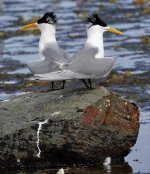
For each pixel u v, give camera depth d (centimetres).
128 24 3131
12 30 3158
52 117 1469
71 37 2917
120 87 2125
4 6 3831
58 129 1461
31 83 2223
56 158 1487
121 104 1497
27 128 1475
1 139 1489
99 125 1468
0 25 3272
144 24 3117
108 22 3197
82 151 1471
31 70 1562
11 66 2469
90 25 1625
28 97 1562
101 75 1508
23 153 1484
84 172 1455
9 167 1497
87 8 3634
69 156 1481
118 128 1479
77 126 1457
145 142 1608
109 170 1466
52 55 1584
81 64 1505
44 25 1709
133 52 2577
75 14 3469
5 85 2223
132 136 1492
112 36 2906
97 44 1603
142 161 1505
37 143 1472
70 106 1480
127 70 2323
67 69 1495
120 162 1504
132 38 2830
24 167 1494
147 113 1828
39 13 3519
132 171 1456
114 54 2550
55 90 1570
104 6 3669
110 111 1480
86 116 1463
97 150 1479
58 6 3759
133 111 1504
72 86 2156
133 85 2139
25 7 3769
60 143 1463
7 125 1497
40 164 1493
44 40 1700
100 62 1517
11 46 2828
